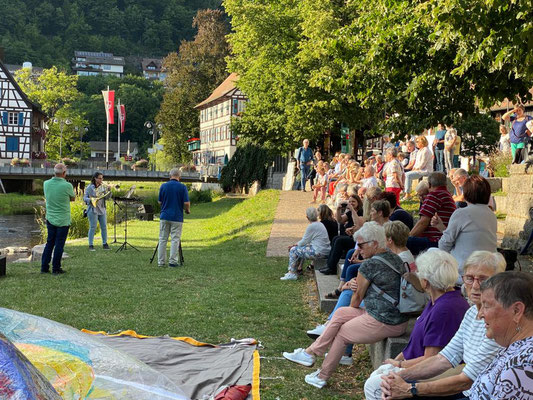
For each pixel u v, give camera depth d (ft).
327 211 36.99
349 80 38.68
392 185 49.21
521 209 40.04
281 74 114.32
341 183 59.06
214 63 287.48
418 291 18.57
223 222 78.28
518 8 25.23
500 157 63.67
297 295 32.09
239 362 20.34
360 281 19.12
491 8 25.26
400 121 37.04
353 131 126.72
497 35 25.82
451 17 25.35
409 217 28.73
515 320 10.02
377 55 34.73
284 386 18.63
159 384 13.88
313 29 99.60
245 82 137.39
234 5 128.88
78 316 27.07
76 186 219.20
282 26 121.08
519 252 39.52
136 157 475.72
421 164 59.82
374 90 38.01
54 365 12.96
